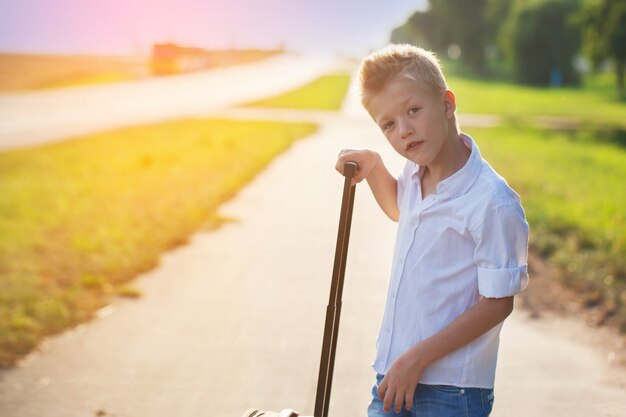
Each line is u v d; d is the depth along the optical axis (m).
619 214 7.66
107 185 9.97
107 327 4.79
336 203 8.92
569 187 9.85
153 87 38.53
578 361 4.12
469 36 71.88
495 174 1.86
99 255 6.40
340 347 4.39
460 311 1.87
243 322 4.87
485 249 1.81
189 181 10.23
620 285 5.28
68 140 15.82
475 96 36.81
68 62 59.44
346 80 49.66
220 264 6.28
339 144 15.57
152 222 7.68
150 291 5.55
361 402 3.67
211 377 4.02
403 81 1.82
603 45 39.56
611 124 23.66
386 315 1.98
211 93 35.22
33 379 4.00
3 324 4.71
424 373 1.87
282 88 40.38
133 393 3.83
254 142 15.52
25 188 9.73
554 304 5.05
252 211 8.47
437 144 1.84
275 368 4.12
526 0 56.66
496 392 3.74
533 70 54.84
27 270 5.93
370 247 6.79
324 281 5.79
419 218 1.92
